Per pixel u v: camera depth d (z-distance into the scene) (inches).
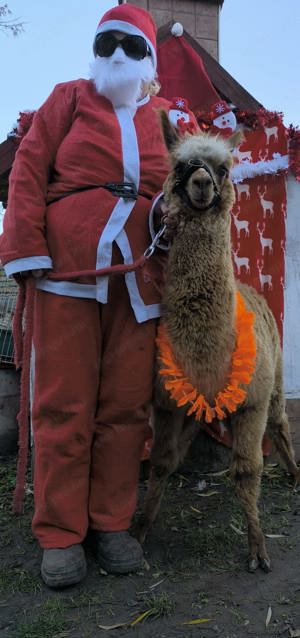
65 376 105.0
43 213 107.2
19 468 111.0
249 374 103.5
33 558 116.0
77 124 109.0
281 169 160.2
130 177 107.3
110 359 108.9
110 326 109.2
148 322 108.8
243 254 165.3
